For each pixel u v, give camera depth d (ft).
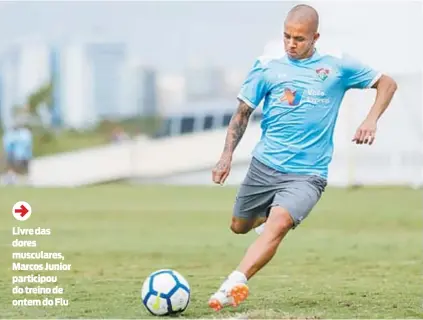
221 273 32.14
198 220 49.83
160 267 33.53
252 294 27.22
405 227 46.96
